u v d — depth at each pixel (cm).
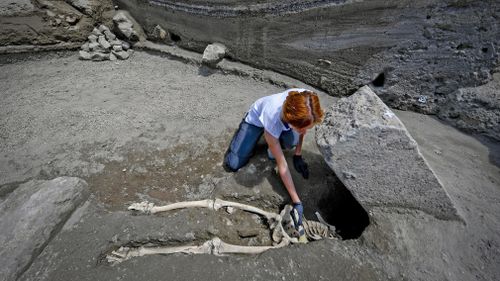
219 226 196
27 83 341
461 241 173
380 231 177
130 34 400
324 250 171
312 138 254
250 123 212
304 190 217
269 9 299
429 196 177
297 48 307
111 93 329
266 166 228
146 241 179
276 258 166
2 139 265
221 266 161
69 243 174
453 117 260
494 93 241
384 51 264
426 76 260
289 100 161
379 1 244
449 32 235
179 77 358
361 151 166
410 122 267
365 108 170
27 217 176
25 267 161
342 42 278
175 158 252
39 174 235
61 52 392
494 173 214
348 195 224
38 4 368
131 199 217
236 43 343
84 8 391
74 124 282
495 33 224
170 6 366
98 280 155
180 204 201
